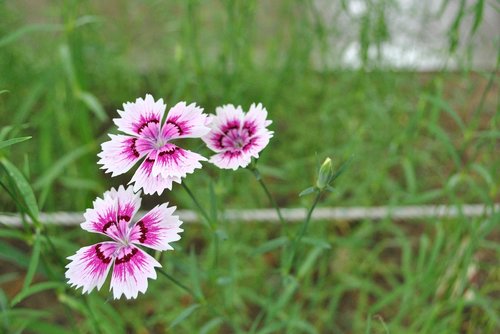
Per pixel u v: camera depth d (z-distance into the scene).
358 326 0.33
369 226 0.36
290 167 0.38
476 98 0.46
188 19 0.34
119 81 0.45
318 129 0.43
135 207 0.19
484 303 0.29
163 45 0.46
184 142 0.38
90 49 0.38
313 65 0.44
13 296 0.34
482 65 0.46
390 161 0.35
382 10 0.35
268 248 0.24
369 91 0.39
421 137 0.43
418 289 0.34
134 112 0.20
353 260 0.36
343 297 0.35
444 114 0.45
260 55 0.49
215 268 0.27
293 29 0.41
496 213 0.27
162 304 0.33
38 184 0.32
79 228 0.36
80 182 0.35
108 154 0.19
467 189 0.39
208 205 0.35
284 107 0.44
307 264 0.28
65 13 0.31
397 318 0.32
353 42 0.43
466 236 0.33
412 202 0.32
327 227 0.38
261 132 0.20
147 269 0.19
